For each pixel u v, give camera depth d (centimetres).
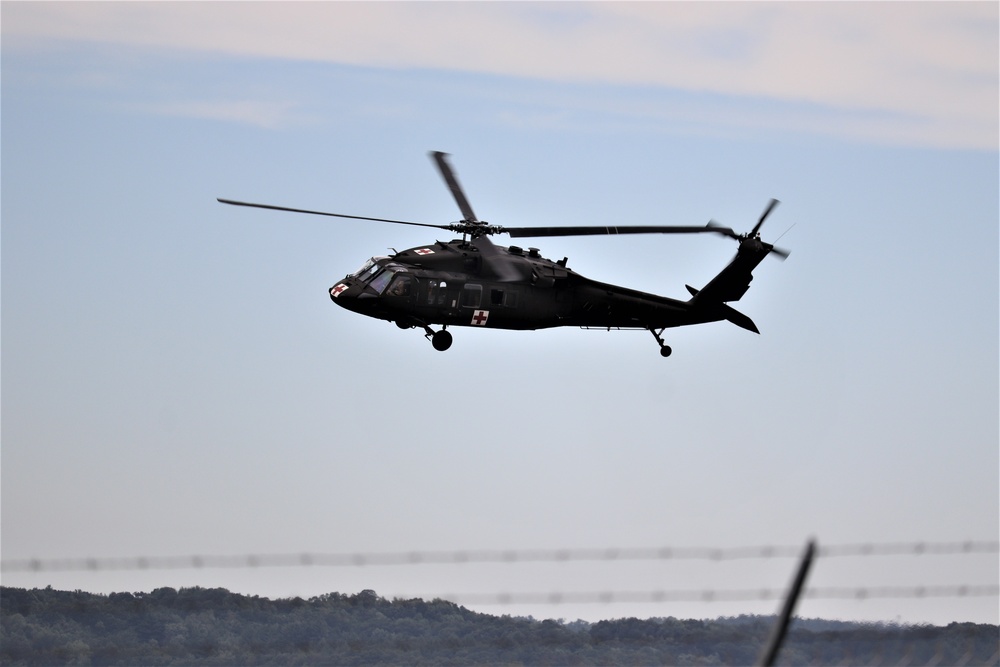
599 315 12694
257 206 11812
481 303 12150
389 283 11875
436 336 12362
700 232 12738
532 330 12588
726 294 13138
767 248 12988
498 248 12512
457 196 13275
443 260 12094
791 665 4666
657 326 13075
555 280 12400
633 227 12494
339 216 12175
